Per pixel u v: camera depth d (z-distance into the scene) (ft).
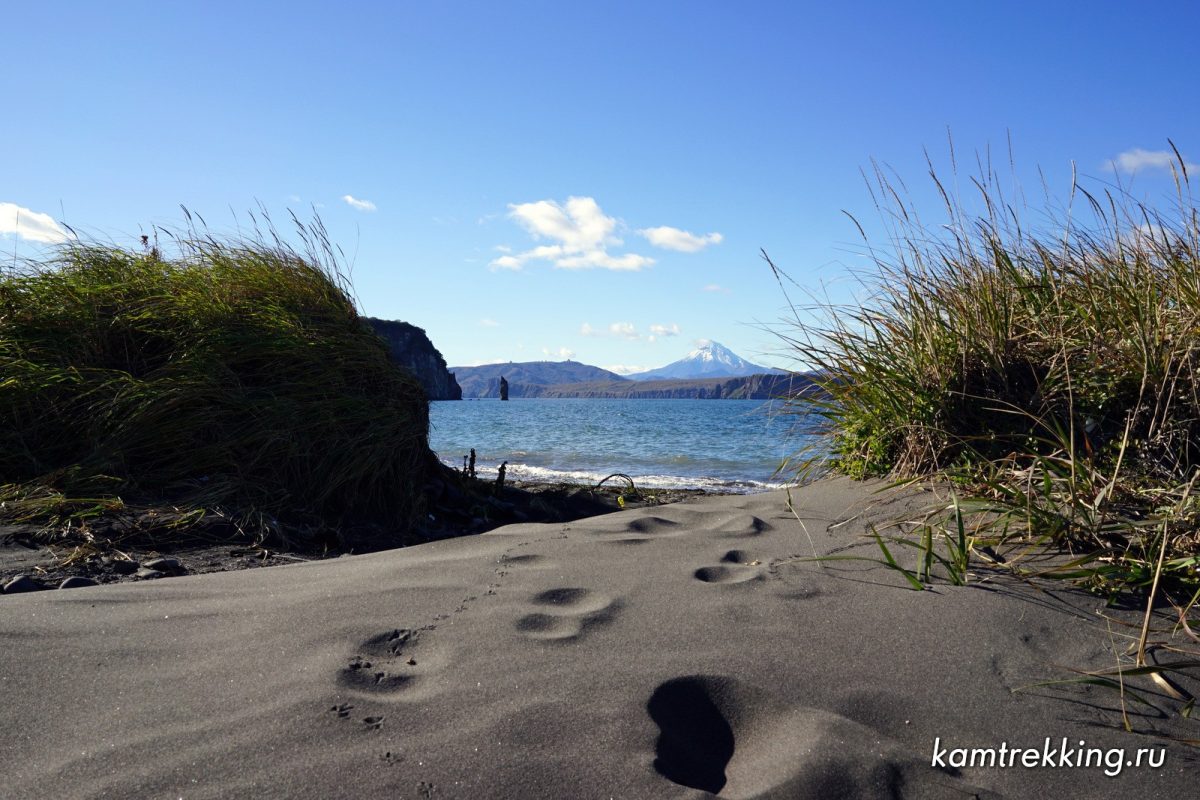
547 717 5.36
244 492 14.25
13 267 16.53
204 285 17.20
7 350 15.06
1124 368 10.80
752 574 8.50
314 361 16.78
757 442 61.46
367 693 5.67
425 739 5.07
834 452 14.16
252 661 6.17
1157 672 6.34
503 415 144.36
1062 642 6.82
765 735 5.53
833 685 6.04
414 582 8.22
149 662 6.15
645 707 5.55
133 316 16.19
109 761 4.78
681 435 73.05
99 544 11.45
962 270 13.09
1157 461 9.86
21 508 12.26
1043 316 12.35
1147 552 8.00
